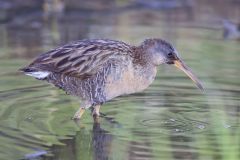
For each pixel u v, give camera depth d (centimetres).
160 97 1488
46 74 1359
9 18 2136
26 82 1566
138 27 2067
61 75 1369
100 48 1370
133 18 2175
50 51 1384
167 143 1205
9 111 1362
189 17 2203
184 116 1364
